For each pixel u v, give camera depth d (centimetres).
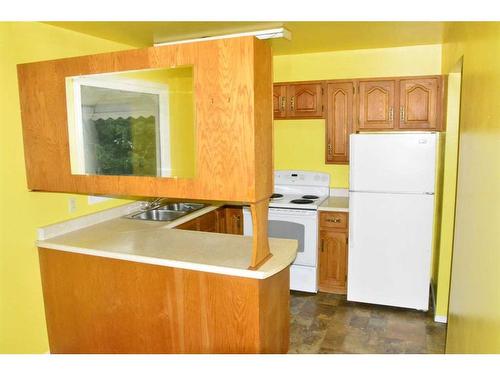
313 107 383
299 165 431
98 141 227
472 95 201
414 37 329
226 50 183
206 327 219
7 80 234
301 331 305
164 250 237
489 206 164
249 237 261
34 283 257
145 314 235
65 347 263
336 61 395
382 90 359
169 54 196
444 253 312
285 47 368
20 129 243
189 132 199
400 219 329
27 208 250
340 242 363
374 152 328
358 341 290
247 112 183
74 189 234
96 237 264
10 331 242
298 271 376
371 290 345
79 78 227
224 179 193
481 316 173
